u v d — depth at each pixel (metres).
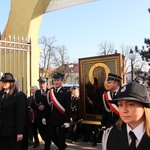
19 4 9.04
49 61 37.38
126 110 1.99
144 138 1.94
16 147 4.85
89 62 8.09
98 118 7.80
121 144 2.04
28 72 8.25
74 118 8.37
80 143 8.13
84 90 8.21
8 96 4.92
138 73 22.70
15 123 4.86
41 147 7.58
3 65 8.15
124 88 2.02
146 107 1.98
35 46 8.68
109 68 7.59
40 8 8.80
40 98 7.23
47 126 6.74
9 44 7.71
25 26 8.78
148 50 22.75
